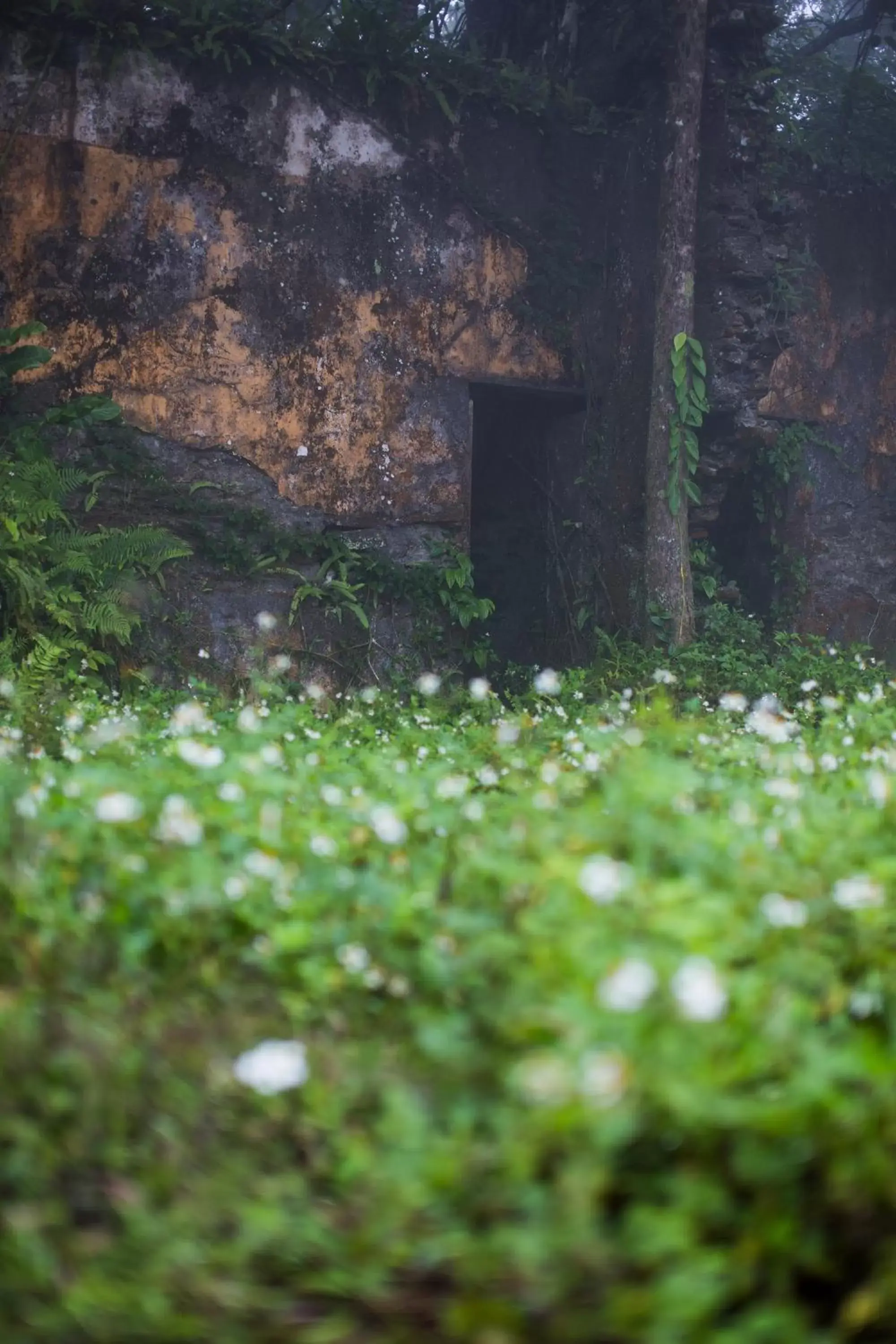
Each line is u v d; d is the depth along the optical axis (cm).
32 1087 296
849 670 1572
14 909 391
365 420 1513
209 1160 283
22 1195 273
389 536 1529
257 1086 284
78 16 1376
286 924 390
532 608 1702
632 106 1639
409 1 1830
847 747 757
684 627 1541
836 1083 274
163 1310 242
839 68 2052
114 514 1409
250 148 1456
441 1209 254
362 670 1507
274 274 1469
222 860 454
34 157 1375
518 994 315
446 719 1114
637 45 1614
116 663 1386
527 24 1784
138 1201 267
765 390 1647
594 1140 249
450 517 1553
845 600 1866
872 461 1883
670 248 1538
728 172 1611
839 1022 319
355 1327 247
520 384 1596
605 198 1641
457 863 447
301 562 1488
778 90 1931
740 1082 269
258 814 505
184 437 1437
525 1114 269
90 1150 283
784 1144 250
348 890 414
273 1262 258
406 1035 335
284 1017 347
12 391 1369
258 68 1456
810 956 349
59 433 1390
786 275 1761
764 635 1823
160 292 1422
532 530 1711
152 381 1422
